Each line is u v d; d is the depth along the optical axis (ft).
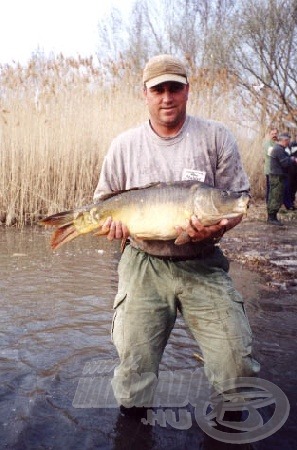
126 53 82.43
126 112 38.27
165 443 9.76
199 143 10.18
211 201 9.29
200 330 10.23
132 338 10.14
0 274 20.89
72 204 35.55
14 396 11.30
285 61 69.92
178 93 9.80
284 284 19.65
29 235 29.99
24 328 15.06
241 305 10.18
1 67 34.24
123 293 10.34
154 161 10.28
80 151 36.58
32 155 34.30
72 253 25.26
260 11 69.87
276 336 14.61
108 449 9.59
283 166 36.01
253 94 55.11
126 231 9.76
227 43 73.10
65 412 10.72
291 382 11.89
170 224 9.52
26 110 34.65
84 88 36.91
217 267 10.30
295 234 31.58
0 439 9.82
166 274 10.13
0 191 34.01
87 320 15.80
